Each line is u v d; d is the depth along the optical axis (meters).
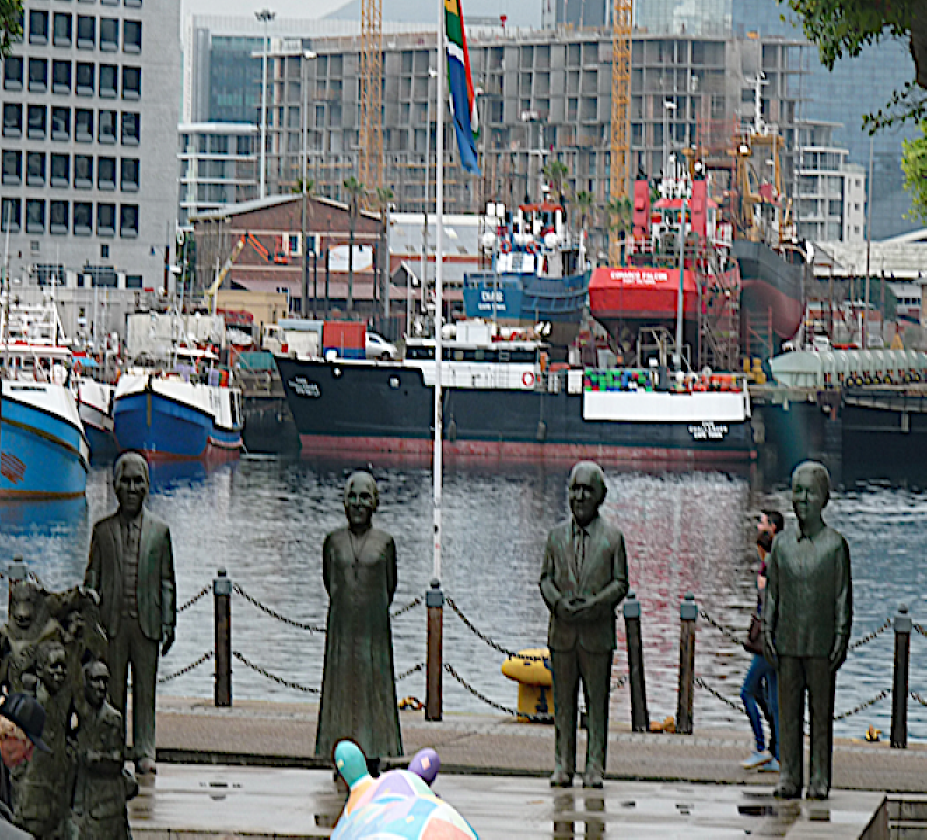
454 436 140.00
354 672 18.33
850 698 35.94
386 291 180.00
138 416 132.75
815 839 15.30
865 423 145.88
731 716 32.03
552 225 152.62
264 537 81.38
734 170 165.75
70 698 13.09
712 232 147.25
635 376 139.25
